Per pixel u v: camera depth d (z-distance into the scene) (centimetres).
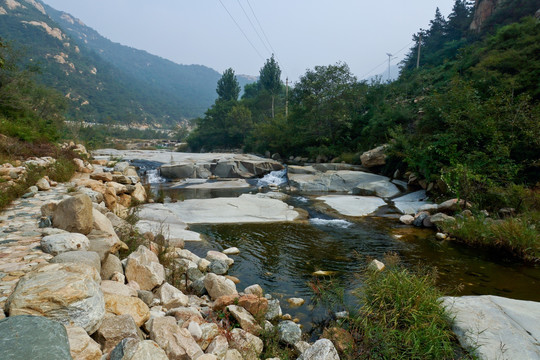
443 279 612
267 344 371
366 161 1855
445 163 1327
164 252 623
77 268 307
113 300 324
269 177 2088
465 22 5591
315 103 2900
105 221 564
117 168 1652
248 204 1237
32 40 17000
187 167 2061
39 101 2741
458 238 877
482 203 1045
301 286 578
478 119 1254
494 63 1866
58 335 201
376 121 2288
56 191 868
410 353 352
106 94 18225
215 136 6162
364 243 844
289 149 3206
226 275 620
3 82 1852
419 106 2175
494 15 4119
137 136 11812
